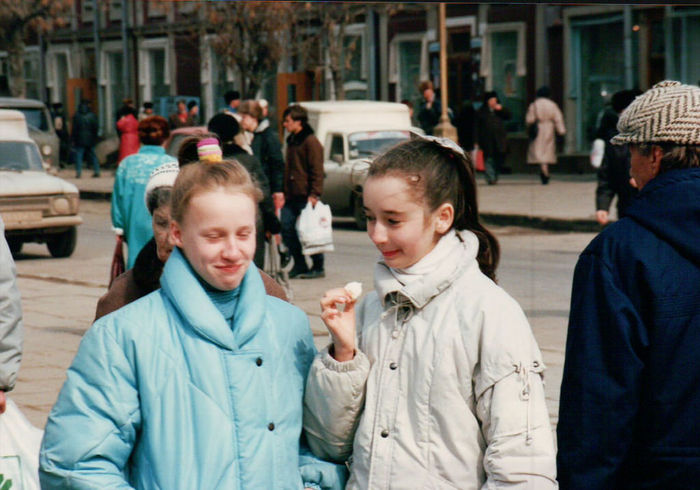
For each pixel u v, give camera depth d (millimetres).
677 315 3041
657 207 3133
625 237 3127
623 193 10602
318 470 3268
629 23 28859
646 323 3064
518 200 23031
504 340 3117
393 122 21594
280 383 3174
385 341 3246
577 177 29234
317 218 13438
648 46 28766
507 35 32156
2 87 39125
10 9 38969
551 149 27047
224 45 32969
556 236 18672
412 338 3205
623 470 3100
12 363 4398
